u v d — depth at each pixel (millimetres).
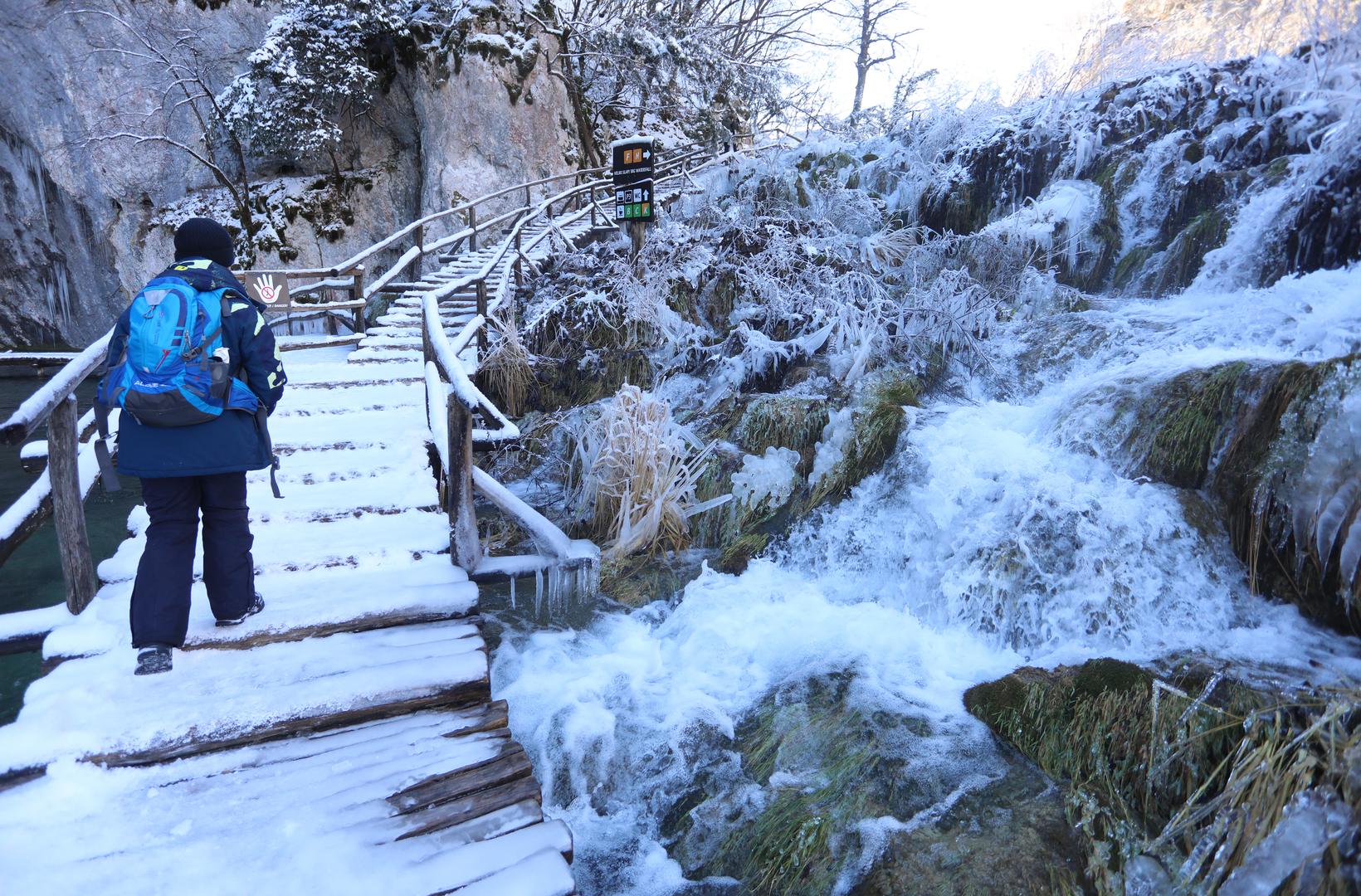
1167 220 6070
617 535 4938
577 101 17375
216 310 2561
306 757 2559
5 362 12008
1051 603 3592
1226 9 7809
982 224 7594
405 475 4543
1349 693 2439
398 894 2012
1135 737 2717
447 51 14852
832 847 2639
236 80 14297
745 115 20750
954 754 2936
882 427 5012
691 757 3199
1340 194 4730
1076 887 2328
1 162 14219
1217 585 3398
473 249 12047
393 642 3152
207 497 2836
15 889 1961
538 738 3361
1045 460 4305
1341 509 3086
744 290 7027
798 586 4465
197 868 2064
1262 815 2080
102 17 14219
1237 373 3760
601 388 6789
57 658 2908
